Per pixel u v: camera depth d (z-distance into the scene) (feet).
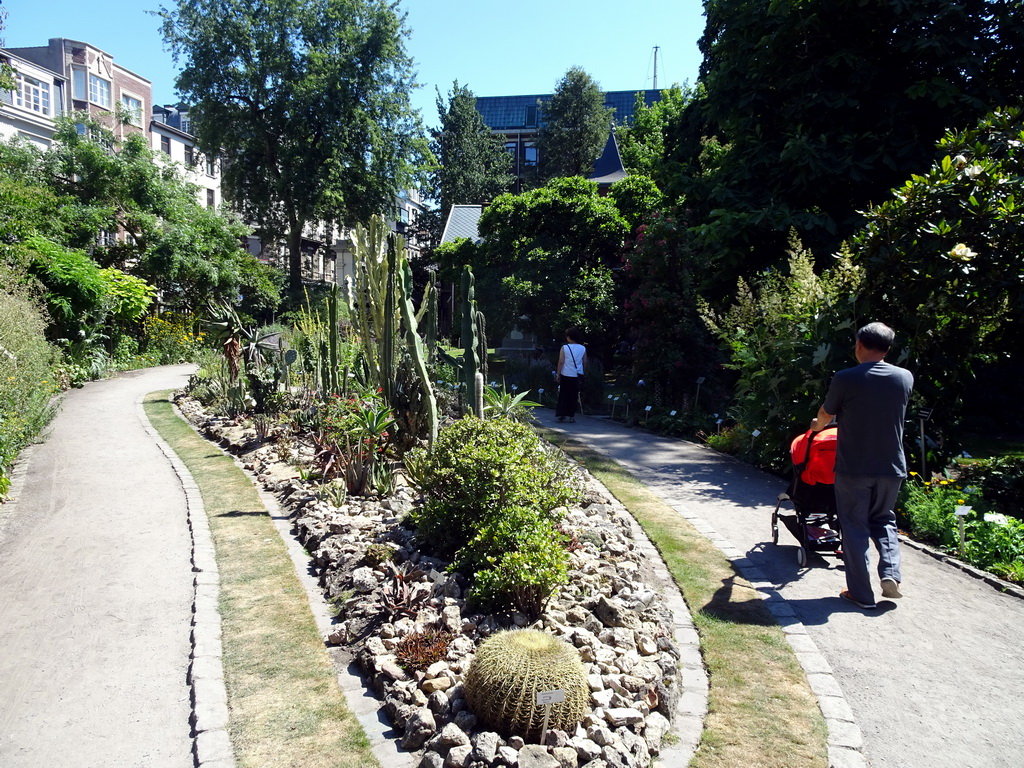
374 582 15.47
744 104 40.11
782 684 12.67
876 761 10.67
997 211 23.81
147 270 79.10
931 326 25.13
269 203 120.67
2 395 29.07
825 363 25.80
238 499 23.54
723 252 39.55
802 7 37.83
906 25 36.52
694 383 46.11
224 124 117.50
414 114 128.26
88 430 35.76
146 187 82.28
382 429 23.26
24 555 18.47
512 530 15.14
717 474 29.40
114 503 23.16
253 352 38.91
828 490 18.25
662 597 16.19
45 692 12.16
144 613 15.14
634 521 22.21
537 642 11.21
